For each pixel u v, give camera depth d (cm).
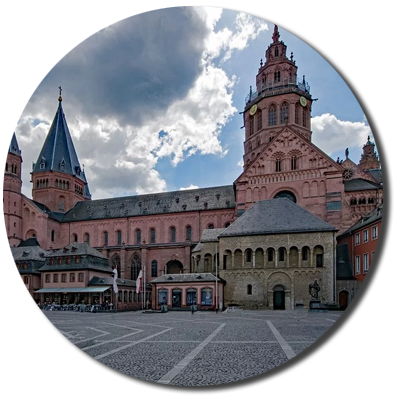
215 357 1830
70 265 8125
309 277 6072
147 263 9519
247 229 6569
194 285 6675
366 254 5722
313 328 3061
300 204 7212
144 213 10212
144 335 2767
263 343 2259
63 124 11825
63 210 11475
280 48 9100
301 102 8900
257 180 7544
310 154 7275
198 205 9806
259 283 6325
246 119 9619
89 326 3572
